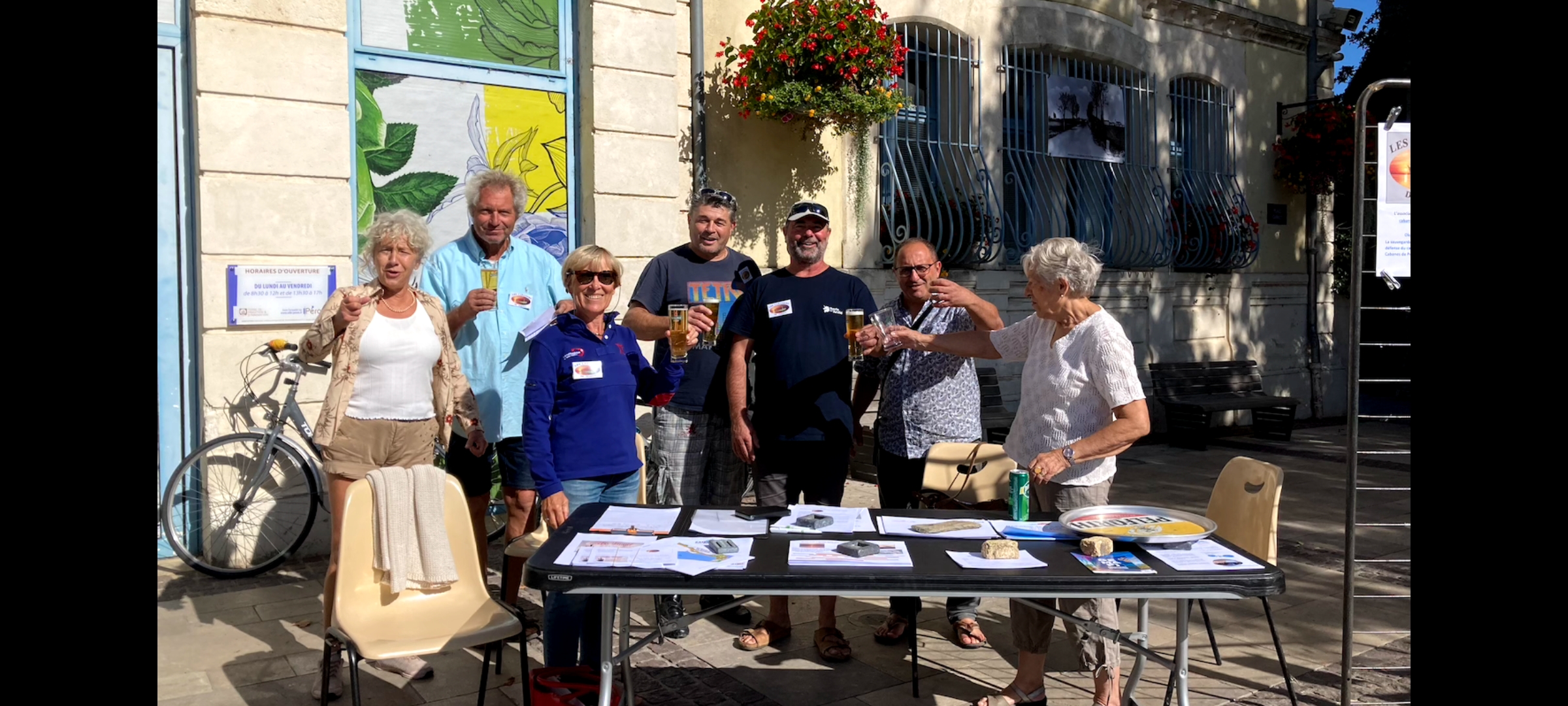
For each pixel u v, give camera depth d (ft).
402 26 18.39
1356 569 17.06
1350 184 36.14
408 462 12.34
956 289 12.54
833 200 24.36
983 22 26.96
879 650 13.21
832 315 12.98
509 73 19.54
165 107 16.22
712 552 8.61
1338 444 31.22
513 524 13.93
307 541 17.21
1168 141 32.09
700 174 21.90
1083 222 30.25
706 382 14.17
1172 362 31.55
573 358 11.39
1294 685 12.00
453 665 12.62
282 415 16.31
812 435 12.76
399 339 12.25
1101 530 9.26
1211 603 15.24
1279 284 35.63
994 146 27.35
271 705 11.28
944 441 13.44
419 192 18.74
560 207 20.24
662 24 20.58
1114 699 10.36
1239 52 34.14
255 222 16.40
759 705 11.43
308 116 16.75
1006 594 8.00
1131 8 30.66
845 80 21.68
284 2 16.46
